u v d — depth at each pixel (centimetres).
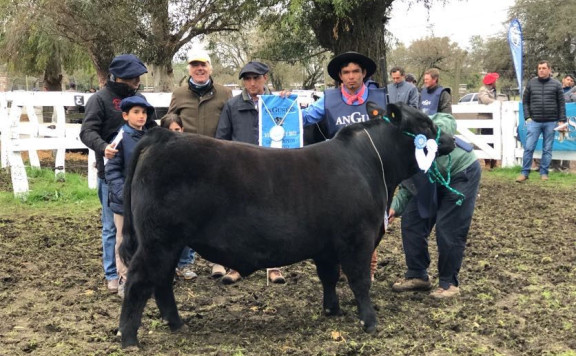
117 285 589
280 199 439
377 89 583
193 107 631
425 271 601
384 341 462
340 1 1360
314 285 621
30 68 2455
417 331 484
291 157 454
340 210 454
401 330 485
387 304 555
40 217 923
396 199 562
